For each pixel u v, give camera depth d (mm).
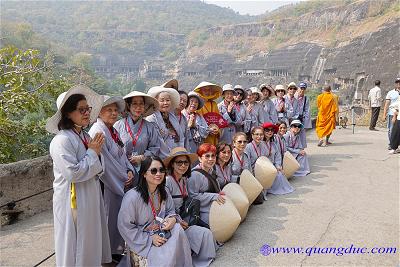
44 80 9195
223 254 4523
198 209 4609
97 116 3879
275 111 9023
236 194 5195
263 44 168875
